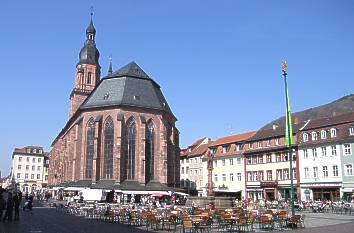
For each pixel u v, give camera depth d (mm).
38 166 184125
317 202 57531
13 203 36875
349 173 64500
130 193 69750
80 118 79438
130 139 74875
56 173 116625
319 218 41750
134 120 76188
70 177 81188
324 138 69625
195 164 107125
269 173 79500
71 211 48844
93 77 113750
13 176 178625
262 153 81688
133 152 74500
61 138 109438
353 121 65688
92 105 77875
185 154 114000
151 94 81250
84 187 72438
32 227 29812
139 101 78188
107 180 73000
